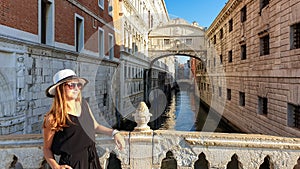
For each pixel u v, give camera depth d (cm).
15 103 710
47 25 919
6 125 671
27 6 770
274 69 1030
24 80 755
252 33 1317
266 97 1118
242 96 1513
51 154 196
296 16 854
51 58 918
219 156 255
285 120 934
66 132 192
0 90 663
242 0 1473
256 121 1241
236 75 1597
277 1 1009
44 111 870
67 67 1038
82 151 199
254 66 1284
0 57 657
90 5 1276
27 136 261
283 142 251
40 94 845
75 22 1120
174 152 259
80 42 1191
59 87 196
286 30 932
